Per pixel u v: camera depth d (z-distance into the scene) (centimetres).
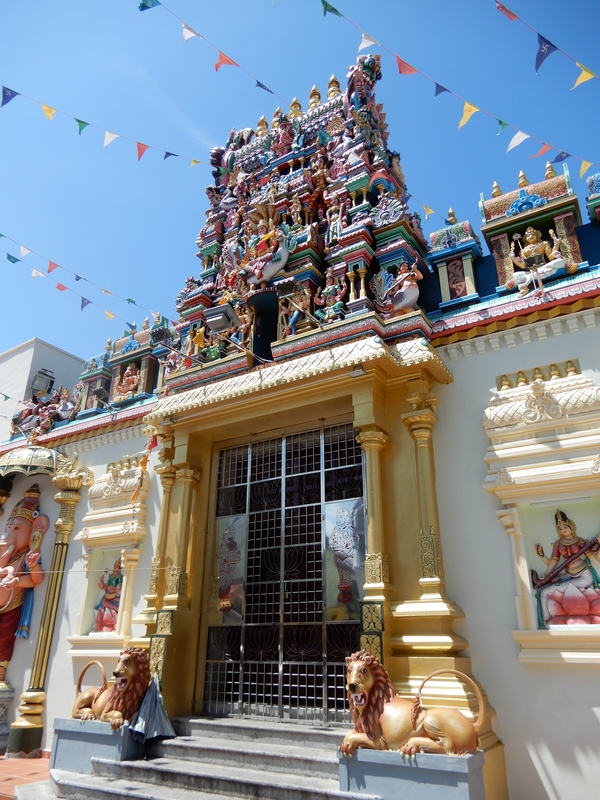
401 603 767
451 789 541
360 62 1323
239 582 948
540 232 968
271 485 985
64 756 806
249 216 1256
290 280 1083
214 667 920
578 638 680
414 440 848
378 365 848
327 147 1280
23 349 1844
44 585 1276
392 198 1112
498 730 696
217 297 1284
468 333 912
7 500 1446
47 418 1514
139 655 835
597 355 802
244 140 1502
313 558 897
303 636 859
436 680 692
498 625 741
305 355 970
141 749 784
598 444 738
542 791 652
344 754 604
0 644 1249
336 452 940
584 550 732
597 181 921
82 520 1273
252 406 966
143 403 1305
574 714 664
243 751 717
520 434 805
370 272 1064
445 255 1019
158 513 1149
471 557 787
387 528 827
